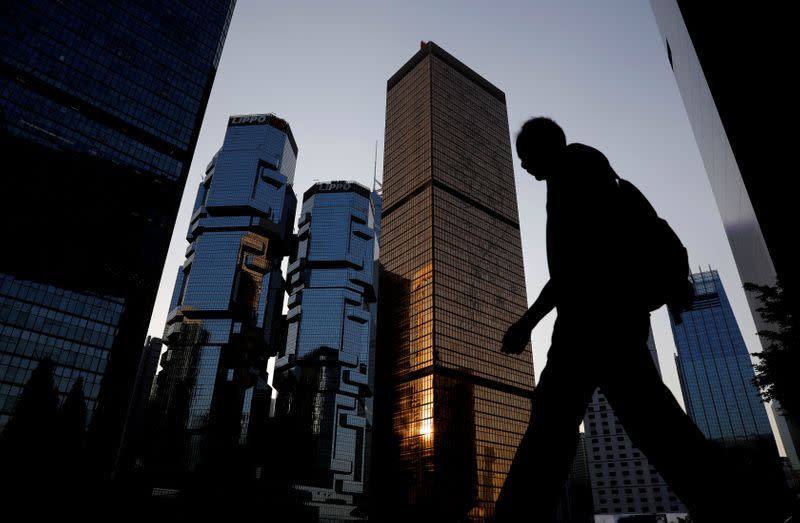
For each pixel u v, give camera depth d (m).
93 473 96.38
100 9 127.12
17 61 110.12
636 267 1.99
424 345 134.00
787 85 16.61
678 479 1.83
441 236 146.12
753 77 18.34
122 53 128.25
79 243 108.06
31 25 114.25
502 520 1.96
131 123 124.62
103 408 101.62
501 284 155.62
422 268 143.75
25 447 90.38
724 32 20.25
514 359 148.38
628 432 1.98
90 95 119.62
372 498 129.62
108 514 97.62
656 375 1.93
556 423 2.01
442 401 126.12
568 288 2.10
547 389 2.08
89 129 117.25
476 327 142.38
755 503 1.68
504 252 162.50
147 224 120.19
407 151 168.25
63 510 90.88
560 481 1.95
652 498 138.00
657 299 1.98
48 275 102.31
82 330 103.81
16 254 99.56
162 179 126.31
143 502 141.75
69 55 118.81
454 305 139.88
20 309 97.56
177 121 133.88
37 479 89.69
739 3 18.88
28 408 92.88
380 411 140.12
